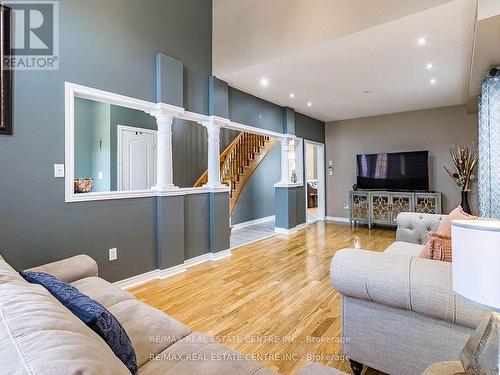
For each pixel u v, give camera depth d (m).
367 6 2.88
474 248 0.80
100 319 0.94
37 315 0.67
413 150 6.15
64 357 0.53
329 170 7.36
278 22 3.55
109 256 2.92
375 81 4.30
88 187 3.36
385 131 6.50
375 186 6.40
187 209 3.82
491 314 0.96
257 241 5.14
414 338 1.34
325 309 2.50
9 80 2.27
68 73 2.62
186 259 3.78
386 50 3.32
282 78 4.21
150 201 3.33
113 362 0.64
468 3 2.47
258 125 5.12
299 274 3.40
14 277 1.09
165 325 1.37
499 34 2.53
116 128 4.93
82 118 5.08
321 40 3.20
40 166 2.44
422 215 2.97
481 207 3.83
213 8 4.27
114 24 2.99
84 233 2.73
